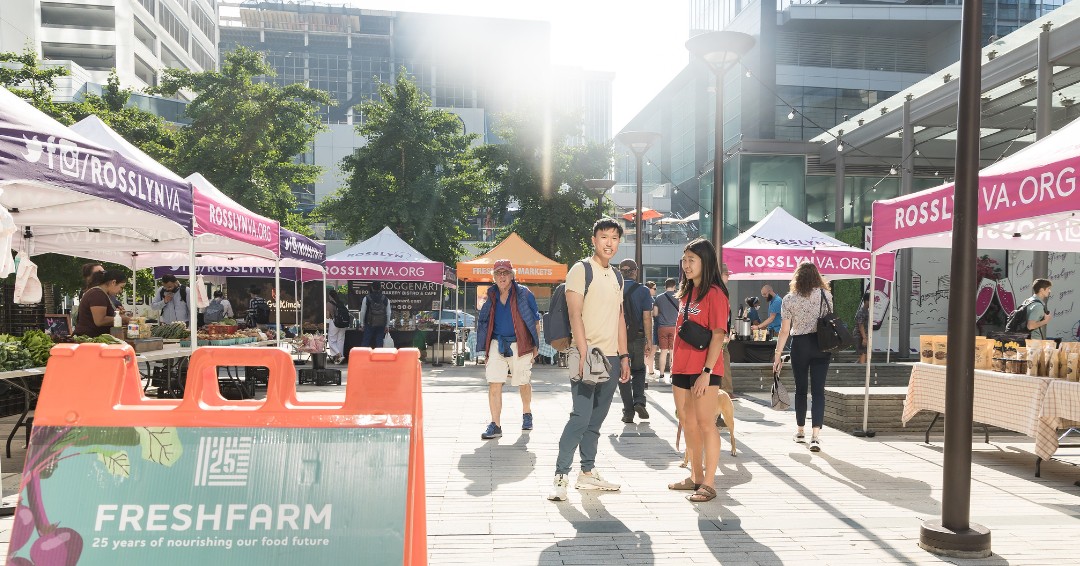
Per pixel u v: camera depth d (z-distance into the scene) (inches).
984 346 267.1
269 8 3998.5
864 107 1537.9
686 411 199.3
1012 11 1663.4
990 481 217.6
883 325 761.6
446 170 1137.4
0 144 165.6
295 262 477.4
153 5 2635.3
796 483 207.6
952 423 149.6
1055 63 533.6
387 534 76.5
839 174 957.2
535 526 163.8
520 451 251.1
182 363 347.6
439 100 4101.9
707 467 188.5
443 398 398.9
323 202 1117.1
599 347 187.6
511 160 1114.7
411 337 653.3
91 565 74.1
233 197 991.6
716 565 138.6
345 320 609.3
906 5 1491.1
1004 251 714.2
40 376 357.7
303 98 1077.8
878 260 473.7
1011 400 240.7
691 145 1834.4
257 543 75.4
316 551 75.5
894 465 233.1
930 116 744.3
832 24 1507.1
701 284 190.4
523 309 279.1
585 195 1099.9
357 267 609.0
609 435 287.4
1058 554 146.8
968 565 139.8
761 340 491.2
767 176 1090.1
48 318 450.3
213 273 626.5
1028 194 176.1
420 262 616.1
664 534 158.1
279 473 77.7
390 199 1053.8
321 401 83.9
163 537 75.0
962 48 152.6
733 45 363.9
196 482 76.9
